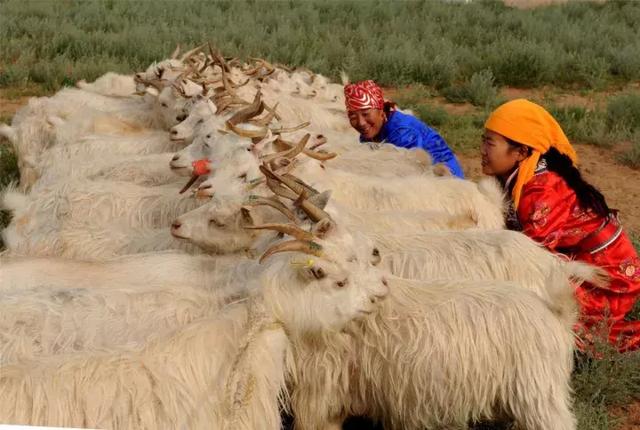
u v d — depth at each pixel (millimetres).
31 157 8891
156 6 23266
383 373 4680
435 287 4770
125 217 6551
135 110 9453
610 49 18469
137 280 4910
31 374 3674
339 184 6418
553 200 5707
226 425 3877
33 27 19219
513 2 30109
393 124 8055
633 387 5629
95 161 7582
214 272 4867
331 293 4285
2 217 7984
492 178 6461
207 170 6090
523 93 16531
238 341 4094
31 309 4445
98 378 3734
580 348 5629
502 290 4711
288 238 4492
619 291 5688
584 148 12391
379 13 23578
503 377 4543
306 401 4832
